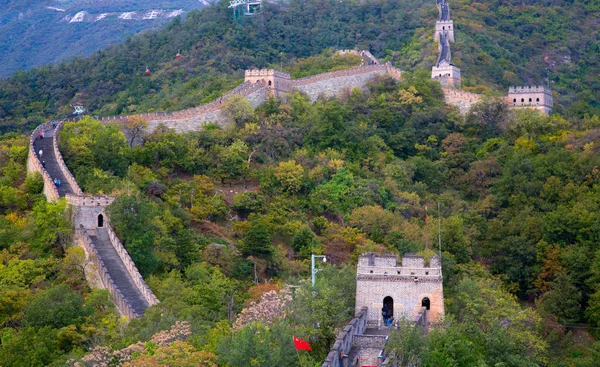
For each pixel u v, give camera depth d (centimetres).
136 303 14112
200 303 14212
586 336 17825
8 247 16562
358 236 19750
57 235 16412
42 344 12556
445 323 12238
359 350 11219
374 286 12656
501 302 14325
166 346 10525
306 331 11506
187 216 19312
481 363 11194
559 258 19650
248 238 18112
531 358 12962
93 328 13000
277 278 17450
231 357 10356
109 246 16025
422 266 12656
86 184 18588
